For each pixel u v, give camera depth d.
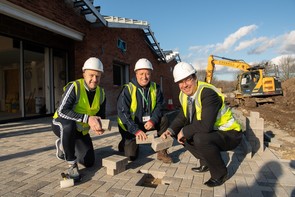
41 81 9.78
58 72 10.34
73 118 3.43
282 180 3.45
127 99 4.24
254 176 3.59
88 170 3.87
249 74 20.91
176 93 25.50
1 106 9.94
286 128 11.17
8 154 4.66
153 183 3.73
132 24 13.15
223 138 3.37
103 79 11.24
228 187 3.24
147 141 3.88
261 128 4.79
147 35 15.89
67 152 3.42
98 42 10.91
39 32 9.08
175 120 3.86
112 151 4.97
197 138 3.27
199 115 3.41
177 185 3.32
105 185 3.33
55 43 9.77
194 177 3.59
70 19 9.02
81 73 10.19
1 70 9.68
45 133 6.59
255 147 4.82
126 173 3.74
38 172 3.76
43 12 7.77
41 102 9.78
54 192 3.11
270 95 20.86
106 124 3.45
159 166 4.06
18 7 6.95
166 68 22.00
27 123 8.19
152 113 4.39
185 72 3.30
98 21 10.23
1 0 6.49
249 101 20.12
